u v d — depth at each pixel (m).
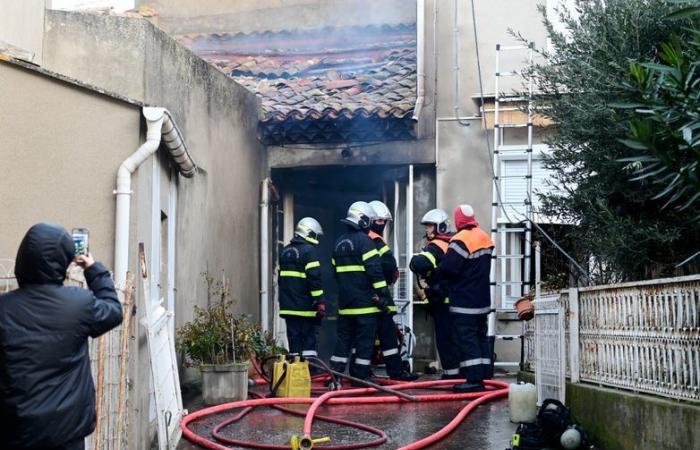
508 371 12.72
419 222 13.48
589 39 8.02
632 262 8.05
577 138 8.35
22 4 7.79
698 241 7.64
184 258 10.05
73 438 4.47
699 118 4.73
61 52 8.35
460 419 8.73
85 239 4.90
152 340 7.10
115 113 7.02
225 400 9.61
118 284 6.54
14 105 6.00
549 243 11.84
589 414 7.79
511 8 13.08
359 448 7.70
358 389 10.32
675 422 6.29
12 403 4.35
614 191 8.17
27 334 4.41
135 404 6.94
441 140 13.23
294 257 11.83
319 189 14.73
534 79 10.43
